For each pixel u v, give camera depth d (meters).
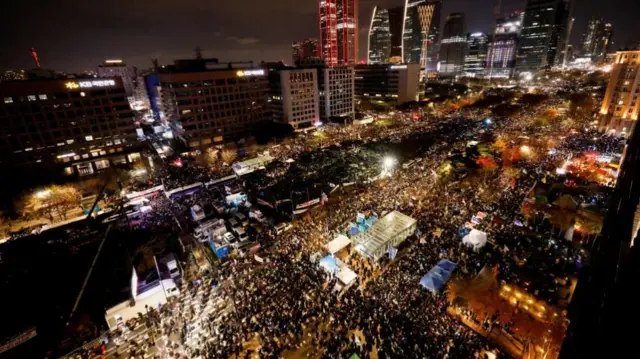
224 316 30.03
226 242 41.72
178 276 35.47
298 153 80.44
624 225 10.59
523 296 27.69
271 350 25.73
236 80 92.94
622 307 6.44
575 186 47.25
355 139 91.56
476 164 62.19
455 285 30.38
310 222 46.66
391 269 35.16
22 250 42.09
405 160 70.25
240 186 60.81
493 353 24.06
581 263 31.72
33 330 30.34
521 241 36.59
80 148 74.38
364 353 24.72
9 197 57.09
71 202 55.72
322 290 32.09
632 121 68.50
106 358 26.83
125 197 57.88
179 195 58.75
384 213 46.59
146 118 148.38
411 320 27.50
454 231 40.38
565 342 9.57
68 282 37.28
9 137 65.38
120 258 40.66
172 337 28.30
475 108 137.38
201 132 89.06
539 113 107.62
